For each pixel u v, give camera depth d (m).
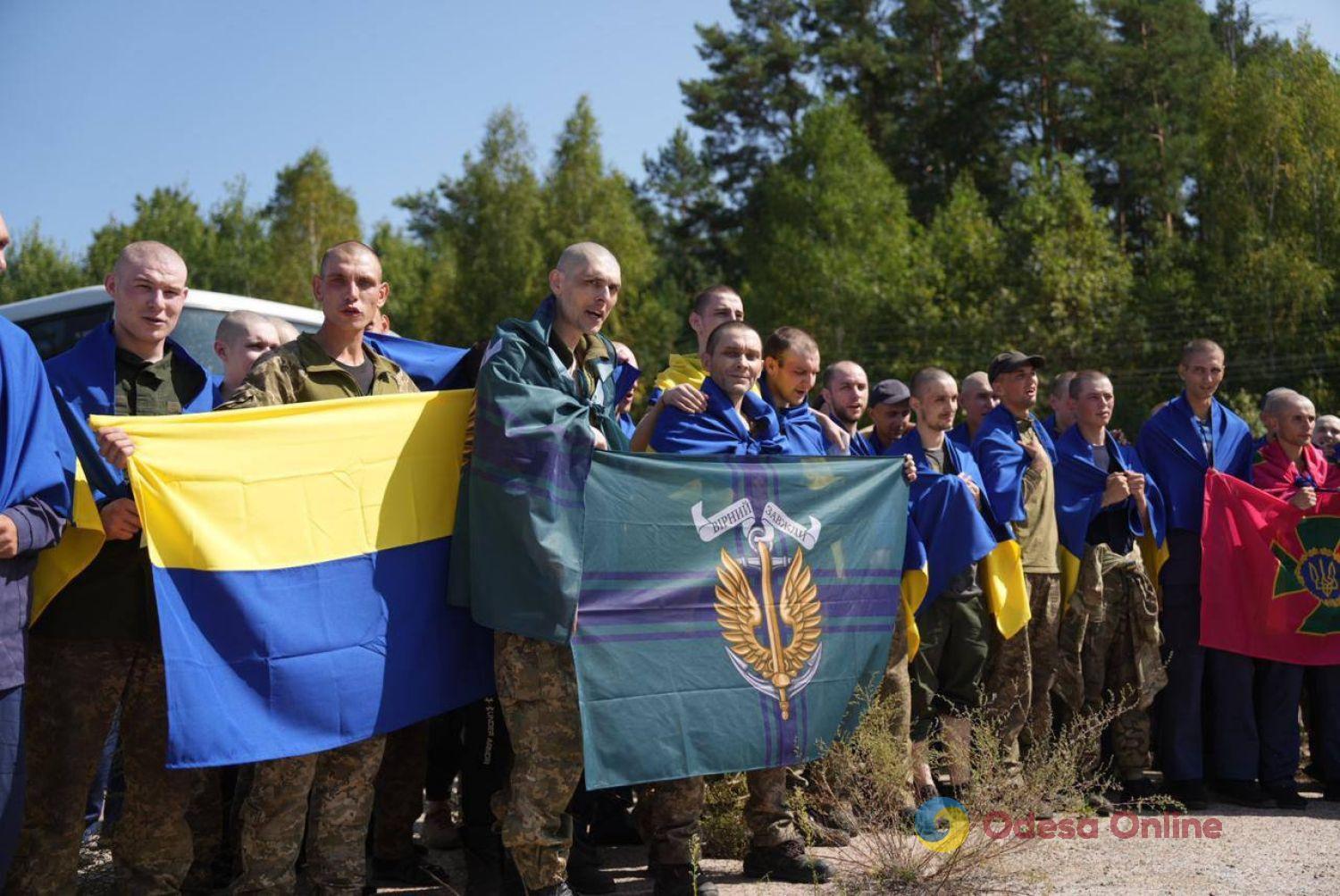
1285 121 41.94
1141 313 41.62
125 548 4.45
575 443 4.65
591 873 5.27
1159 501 7.20
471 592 4.59
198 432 4.31
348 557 4.52
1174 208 49.28
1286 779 7.06
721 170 60.56
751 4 60.25
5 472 3.96
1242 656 7.10
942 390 6.60
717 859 5.73
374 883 5.43
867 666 5.57
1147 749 6.97
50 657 4.36
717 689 5.03
